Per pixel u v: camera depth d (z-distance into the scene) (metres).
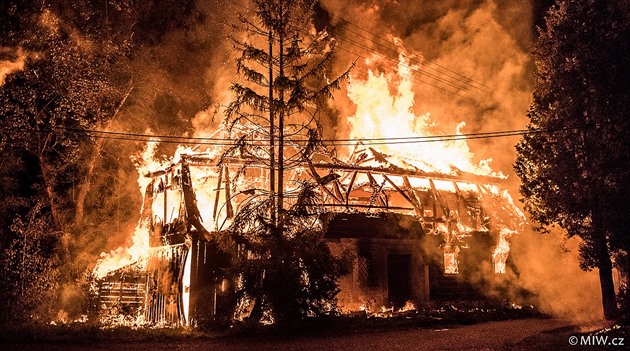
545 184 19.91
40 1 22.38
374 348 14.12
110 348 14.13
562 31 19.80
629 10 19.17
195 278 19.31
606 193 18.19
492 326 19.72
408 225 24.06
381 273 22.77
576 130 19.25
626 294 17.77
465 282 25.41
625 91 18.39
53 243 22.73
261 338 16.38
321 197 21.20
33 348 13.76
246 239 18.05
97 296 21.36
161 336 16.20
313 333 17.39
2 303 19.27
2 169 21.52
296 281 17.62
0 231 20.92
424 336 16.66
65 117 23.02
